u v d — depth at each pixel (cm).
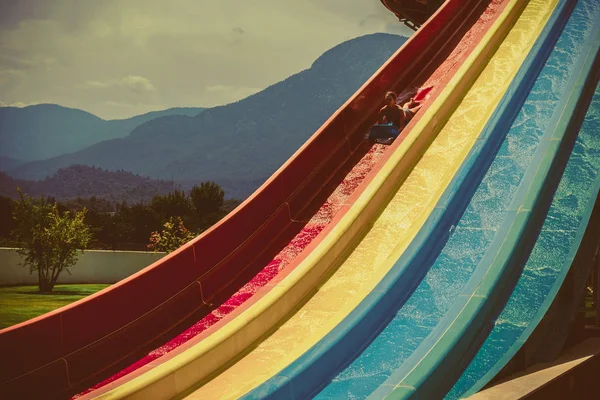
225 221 1206
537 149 1005
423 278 889
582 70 1200
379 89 1675
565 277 848
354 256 1023
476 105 1303
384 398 649
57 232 2909
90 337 1011
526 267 859
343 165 1462
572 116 1057
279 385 714
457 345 716
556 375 724
